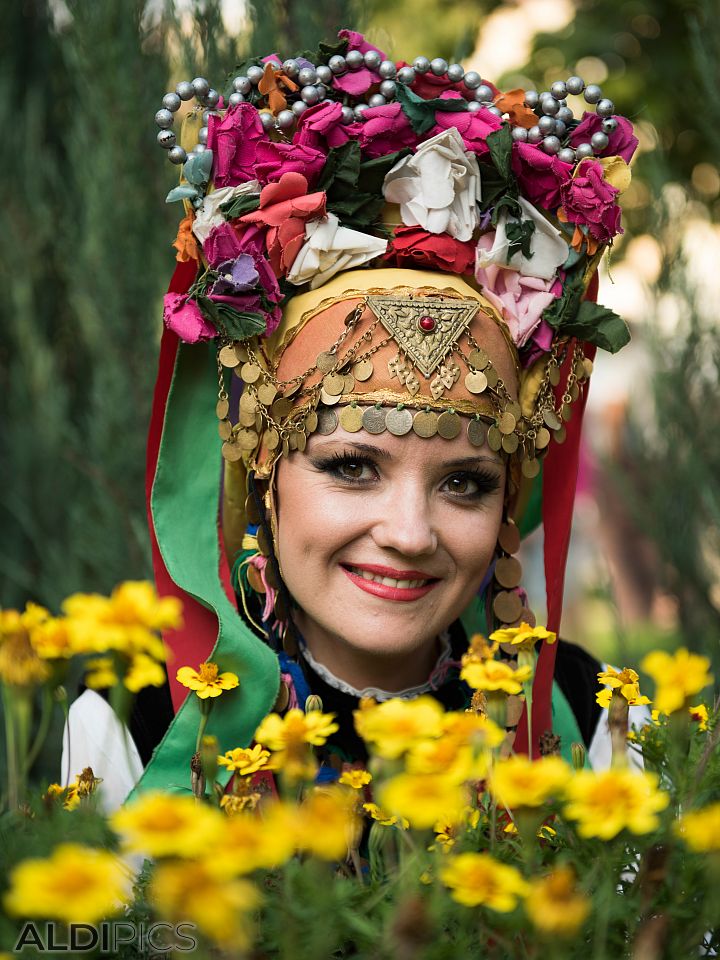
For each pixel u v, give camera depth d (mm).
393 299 1279
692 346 2355
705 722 996
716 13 2189
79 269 2350
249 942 738
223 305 1284
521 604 1405
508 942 741
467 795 904
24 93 2598
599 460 2576
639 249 2746
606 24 3193
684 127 3031
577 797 722
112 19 2225
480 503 1319
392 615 1281
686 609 2389
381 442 1253
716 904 753
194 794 1018
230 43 2178
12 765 827
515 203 1342
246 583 1431
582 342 1407
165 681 1445
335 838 667
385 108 1325
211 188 1323
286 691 1320
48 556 2461
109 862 658
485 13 3414
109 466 2334
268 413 1311
